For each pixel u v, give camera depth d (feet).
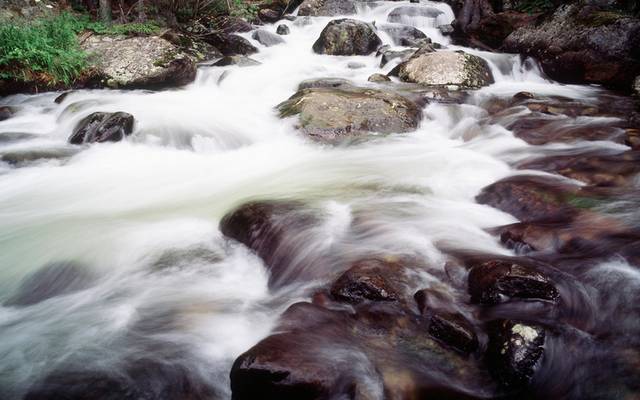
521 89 35.86
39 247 17.63
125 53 37.76
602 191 18.99
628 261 14.33
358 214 18.28
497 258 14.74
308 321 12.42
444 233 16.72
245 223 17.63
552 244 15.28
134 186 22.84
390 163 24.00
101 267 16.51
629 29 35.73
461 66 36.19
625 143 24.16
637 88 34.04
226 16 52.06
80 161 25.36
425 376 11.01
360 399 10.27
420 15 59.21
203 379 11.70
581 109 29.66
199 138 27.45
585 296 13.16
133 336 13.20
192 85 38.73
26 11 41.63
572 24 39.86
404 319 12.56
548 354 11.19
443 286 13.83
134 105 32.01
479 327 12.12
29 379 11.87
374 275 13.53
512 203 18.90
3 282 16.01
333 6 63.10
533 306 12.64
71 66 35.83
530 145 25.63
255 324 13.43
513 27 46.52
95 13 46.47
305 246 16.02
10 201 21.49
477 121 29.68
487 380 10.93
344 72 41.42
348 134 27.25
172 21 47.52
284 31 53.93
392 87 34.14
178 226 18.78
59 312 14.56
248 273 16.14
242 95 36.63
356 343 11.80
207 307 14.29
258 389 10.25
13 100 34.37
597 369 11.18
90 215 20.02
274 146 27.32
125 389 11.50
